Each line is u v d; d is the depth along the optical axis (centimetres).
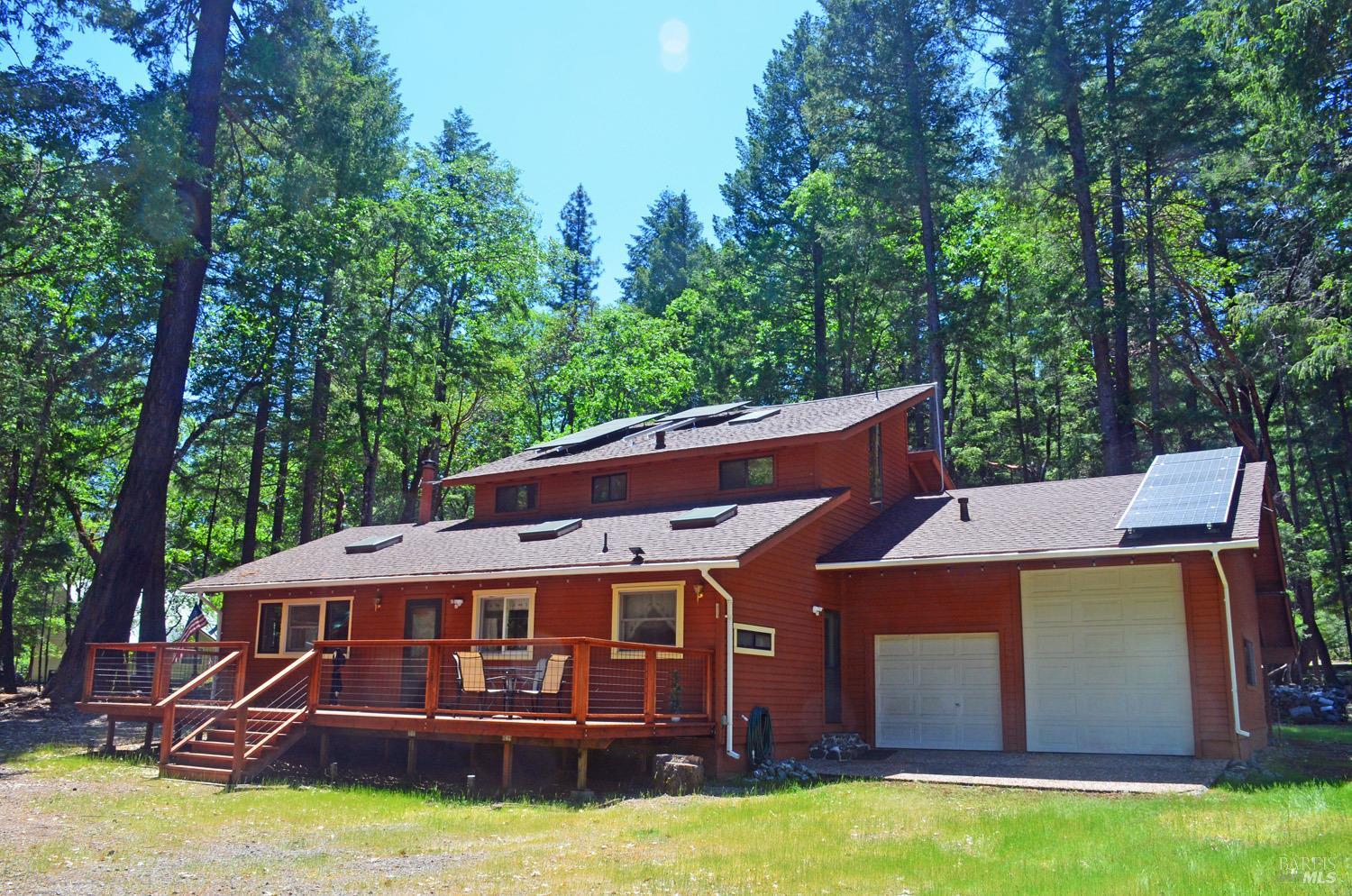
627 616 1688
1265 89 2145
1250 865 771
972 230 4116
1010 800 1216
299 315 3075
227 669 2148
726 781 1472
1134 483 1962
